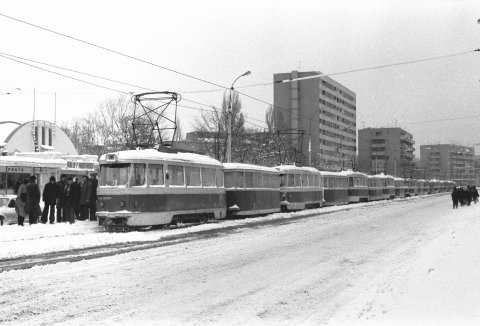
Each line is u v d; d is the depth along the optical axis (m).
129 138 50.69
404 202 51.38
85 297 8.62
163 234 18.19
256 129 64.62
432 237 18.23
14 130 44.62
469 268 9.84
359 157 140.50
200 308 7.99
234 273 11.01
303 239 17.56
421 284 8.93
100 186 19.38
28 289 9.16
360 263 12.49
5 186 25.20
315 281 10.20
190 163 21.94
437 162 159.12
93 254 13.50
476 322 6.21
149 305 8.14
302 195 34.88
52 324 7.05
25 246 14.24
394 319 6.80
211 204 23.33
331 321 7.18
